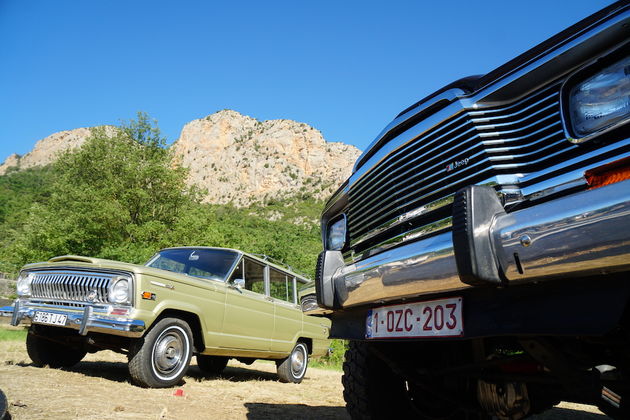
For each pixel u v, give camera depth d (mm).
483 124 2057
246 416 3643
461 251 1700
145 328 4562
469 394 2791
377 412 2941
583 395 1848
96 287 4758
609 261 1365
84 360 6715
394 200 2461
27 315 5078
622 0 1604
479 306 1939
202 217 27562
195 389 4918
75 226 21078
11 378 4254
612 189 1409
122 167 27969
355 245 2844
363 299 2453
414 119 2473
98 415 3004
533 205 1757
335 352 13703
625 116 1526
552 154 1749
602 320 1468
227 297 5867
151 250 19328
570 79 1729
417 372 2758
